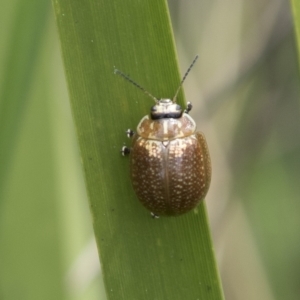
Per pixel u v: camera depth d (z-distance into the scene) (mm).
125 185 155
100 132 154
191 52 169
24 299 160
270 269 172
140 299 155
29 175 160
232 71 169
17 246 160
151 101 154
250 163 170
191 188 153
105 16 152
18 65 154
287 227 173
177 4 167
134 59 153
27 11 154
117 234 155
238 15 169
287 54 169
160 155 153
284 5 168
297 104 170
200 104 168
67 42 152
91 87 153
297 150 172
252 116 170
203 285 155
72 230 162
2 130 155
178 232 155
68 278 161
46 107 160
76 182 162
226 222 169
